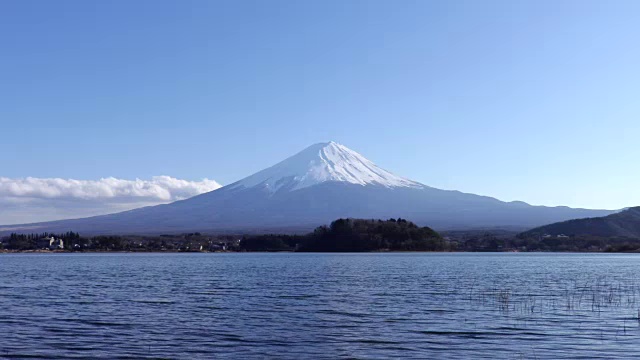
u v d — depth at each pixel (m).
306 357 35.78
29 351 37.25
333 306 57.59
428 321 47.94
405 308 55.97
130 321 48.31
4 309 56.00
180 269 130.88
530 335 41.84
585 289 75.31
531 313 52.09
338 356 36.00
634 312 52.53
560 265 148.62
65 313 53.22
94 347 38.34
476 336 41.62
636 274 108.12
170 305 58.94
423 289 75.75
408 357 35.72
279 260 180.88
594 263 161.88
